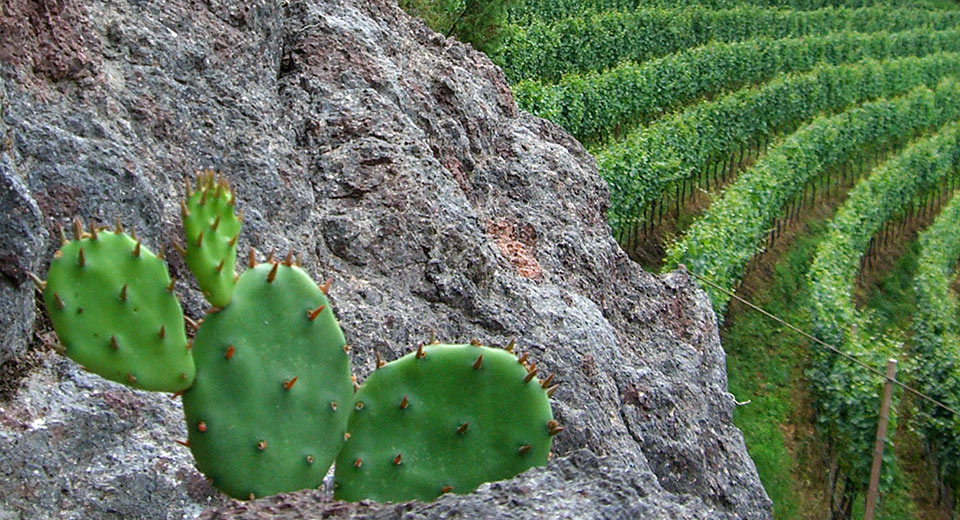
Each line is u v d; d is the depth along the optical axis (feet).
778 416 53.26
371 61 21.54
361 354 16.19
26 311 12.53
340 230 17.87
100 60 15.94
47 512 11.52
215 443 8.73
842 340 53.67
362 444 9.86
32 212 12.13
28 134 13.84
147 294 8.51
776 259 73.56
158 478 12.24
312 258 17.26
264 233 16.63
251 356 8.92
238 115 17.60
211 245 8.68
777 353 59.36
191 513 12.17
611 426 19.08
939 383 56.13
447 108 24.25
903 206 93.09
